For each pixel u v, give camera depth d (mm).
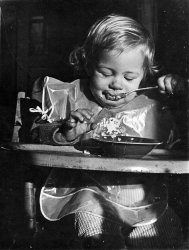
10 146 1830
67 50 3168
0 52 3141
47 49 3230
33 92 2102
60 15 3164
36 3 3184
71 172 1808
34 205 1807
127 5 2666
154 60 2189
